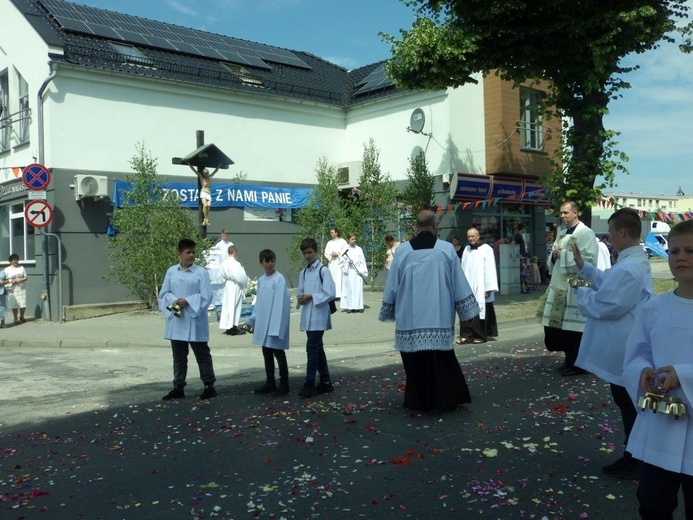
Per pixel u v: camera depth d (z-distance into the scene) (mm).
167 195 17062
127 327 15297
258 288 7996
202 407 7406
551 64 14414
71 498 4777
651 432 2957
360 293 16797
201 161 16203
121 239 17047
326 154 23188
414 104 21375
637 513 4172
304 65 25625
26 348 13398
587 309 4879
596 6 13727
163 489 4891
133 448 5980
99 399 8188
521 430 6027
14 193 18953
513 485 4699
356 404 7238
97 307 17469
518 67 14672
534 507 4301
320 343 7840
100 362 11375
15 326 16672
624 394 4773
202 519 4293
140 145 18891
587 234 8055
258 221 21328
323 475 5039
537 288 21719
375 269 20516
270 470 5207
